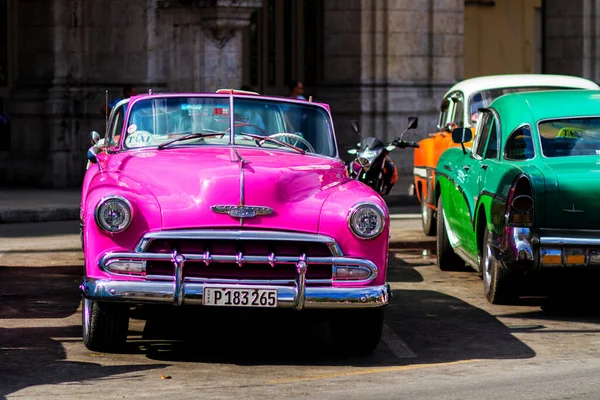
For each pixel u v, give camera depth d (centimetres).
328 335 957
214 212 814
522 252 1017
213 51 2408
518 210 1025
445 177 1309
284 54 2906
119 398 727
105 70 2428
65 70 2412
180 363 838
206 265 812
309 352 888
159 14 2391
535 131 1103
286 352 885
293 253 816
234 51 2433
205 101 984
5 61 2481
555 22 3011
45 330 958
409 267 1371
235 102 984
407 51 2686
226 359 855
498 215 1053
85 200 876
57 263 1368
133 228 815
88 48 2431
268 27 2875
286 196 830
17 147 2453
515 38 3650
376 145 1367
